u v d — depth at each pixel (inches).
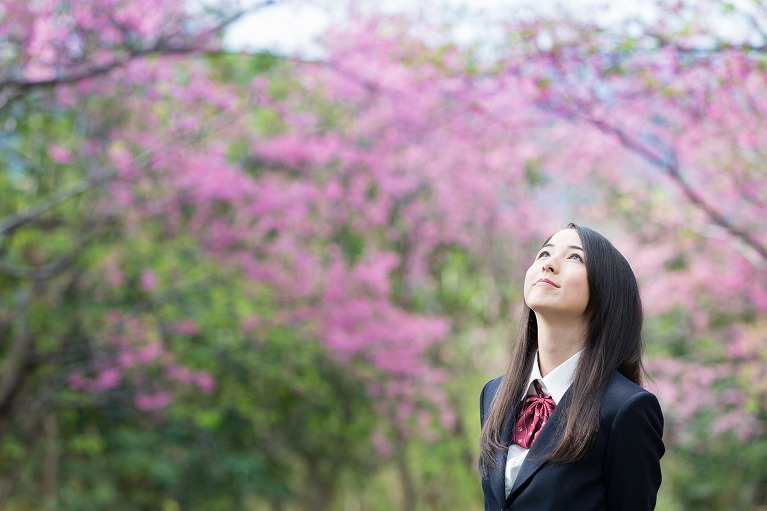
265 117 574.6
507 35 339.3
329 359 659.4
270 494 747.4
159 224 559.8
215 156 552.1
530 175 690.8
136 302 607.8
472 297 836.0
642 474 126.8
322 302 613.6
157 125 552.7
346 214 643.5
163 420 637.3
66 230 545.3
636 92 343.9
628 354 134.6
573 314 134.0
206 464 713.6
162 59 489.4
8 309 575.5
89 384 567.5
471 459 821.2
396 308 673.0
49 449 654.5
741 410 581.6
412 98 566.9
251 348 611.5
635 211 532.4
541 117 496.7
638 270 621.0
